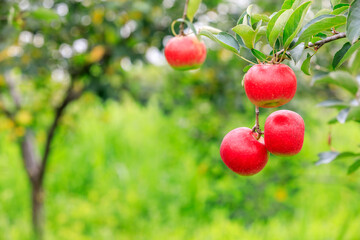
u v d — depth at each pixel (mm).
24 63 2693
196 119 3602
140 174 4898
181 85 3260
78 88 3076
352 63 1506
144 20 2727
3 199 4242
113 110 6289
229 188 3297
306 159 3904
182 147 5480
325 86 2947
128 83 3170
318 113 3873
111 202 4426
